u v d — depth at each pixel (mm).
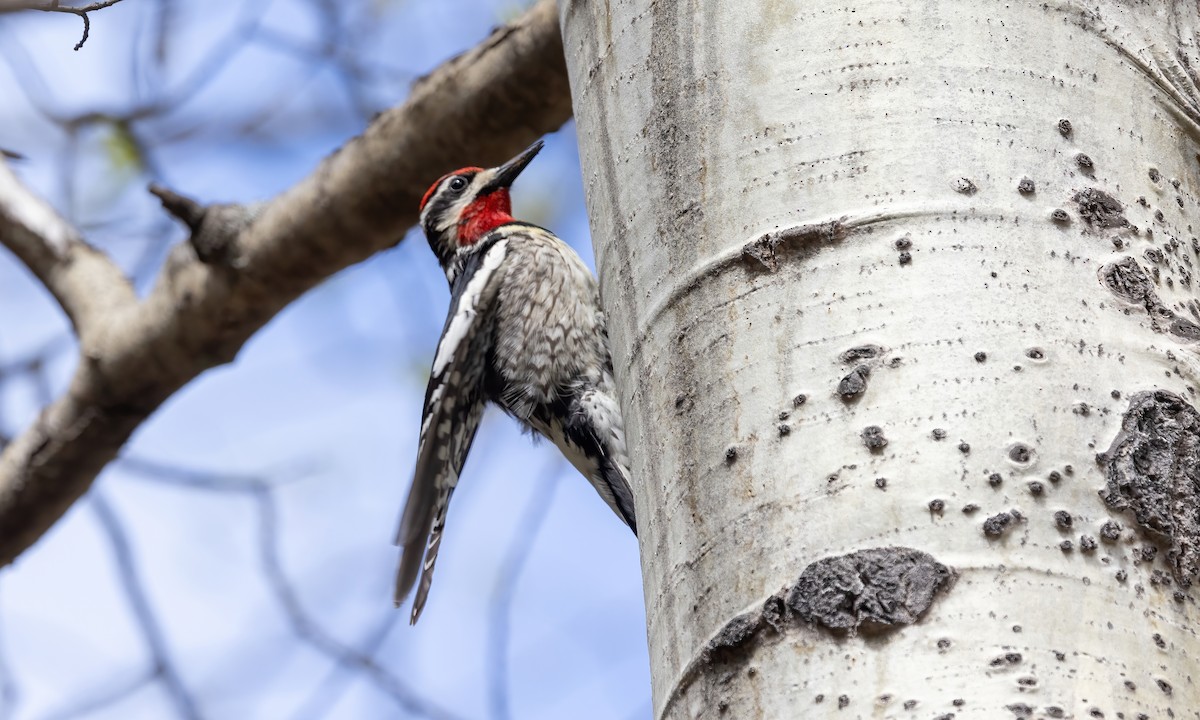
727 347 4621
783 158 4727
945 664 3889
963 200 4508
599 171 5457
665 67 5180
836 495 4207
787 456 4344
